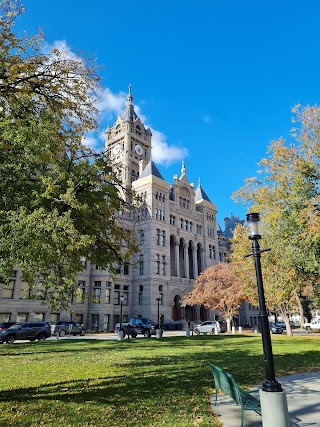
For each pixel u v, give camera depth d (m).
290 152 21.92
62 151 12.02
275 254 23.30
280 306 38.25
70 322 41.56
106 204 12.73
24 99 10.83
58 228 8.86
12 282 44.66
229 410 7.62
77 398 8.33
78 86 11.27
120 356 17.52
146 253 60.38
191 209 73.44
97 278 54.44
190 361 15.32
